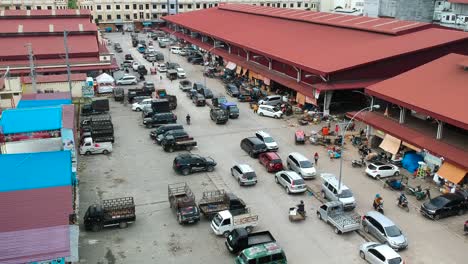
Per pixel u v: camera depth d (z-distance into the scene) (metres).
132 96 78.81
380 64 70.00
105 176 49.59
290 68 79.56
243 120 69.19
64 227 28.95
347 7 184.50
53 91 79.75
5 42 97.69
